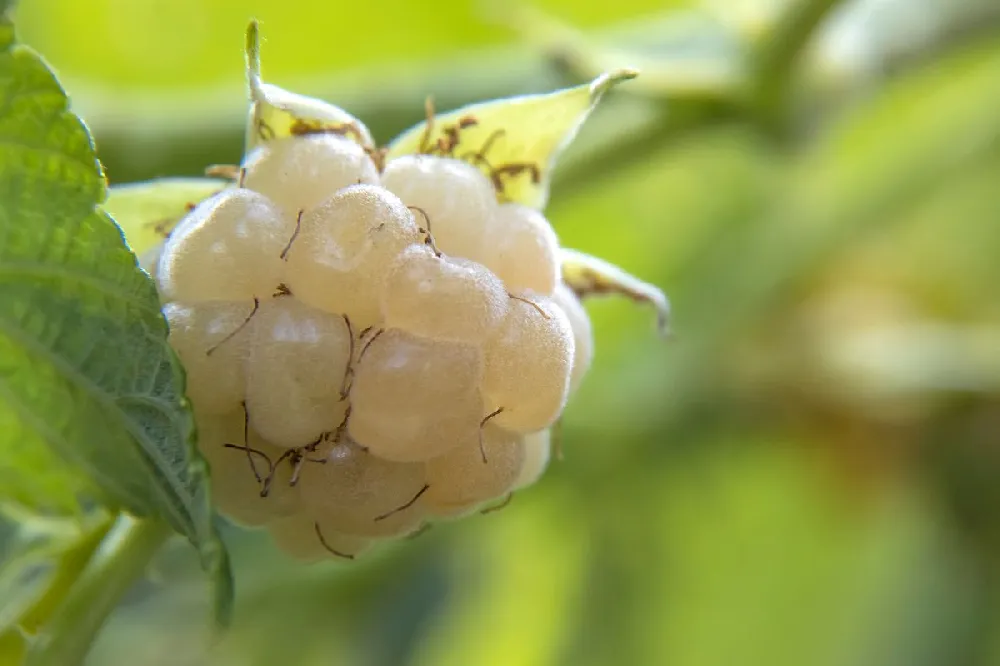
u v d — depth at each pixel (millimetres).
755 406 216
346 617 217
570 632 226
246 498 134
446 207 134
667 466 216
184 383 128
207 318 132
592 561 223
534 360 132
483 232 135
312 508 134
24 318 131
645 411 209
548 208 166
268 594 206
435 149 139
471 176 135
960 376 209
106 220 129
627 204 215
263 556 198
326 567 207
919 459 216
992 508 214
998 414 209
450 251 134
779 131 168
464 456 133
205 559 128
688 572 229
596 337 214
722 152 208
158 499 134
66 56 193
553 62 165
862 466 219
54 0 190
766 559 232
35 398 133
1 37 127
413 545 213
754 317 215
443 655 225
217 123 164
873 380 212
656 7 192
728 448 219
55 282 130
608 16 193
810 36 164
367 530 133
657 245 222
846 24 171
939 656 224
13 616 137
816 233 217
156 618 224
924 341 215
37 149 129
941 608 226
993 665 220
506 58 170
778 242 217
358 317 131
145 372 130
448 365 130
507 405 133
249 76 134
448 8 189
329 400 131
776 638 237
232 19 191
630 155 167
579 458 207
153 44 193
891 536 228
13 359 132
